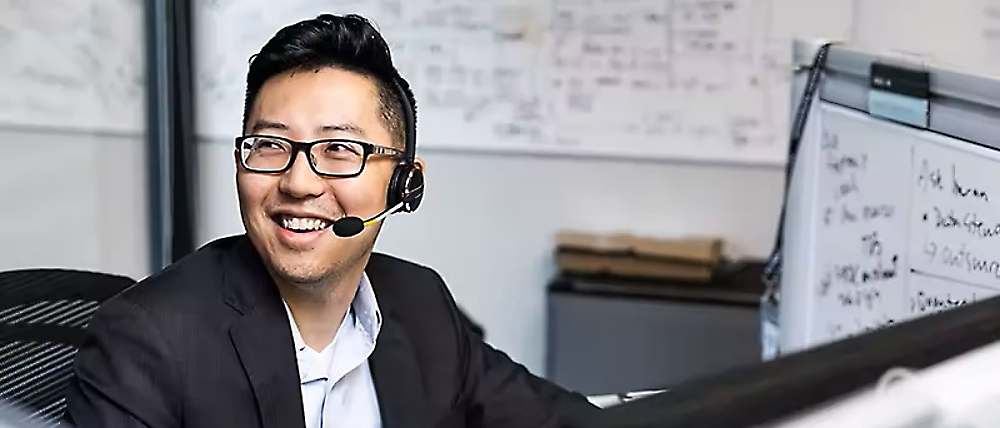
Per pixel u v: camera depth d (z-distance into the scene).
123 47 3.42
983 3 2.61
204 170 3.50
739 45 3.08
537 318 3.38
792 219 1.66
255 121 1.20
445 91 3.29
